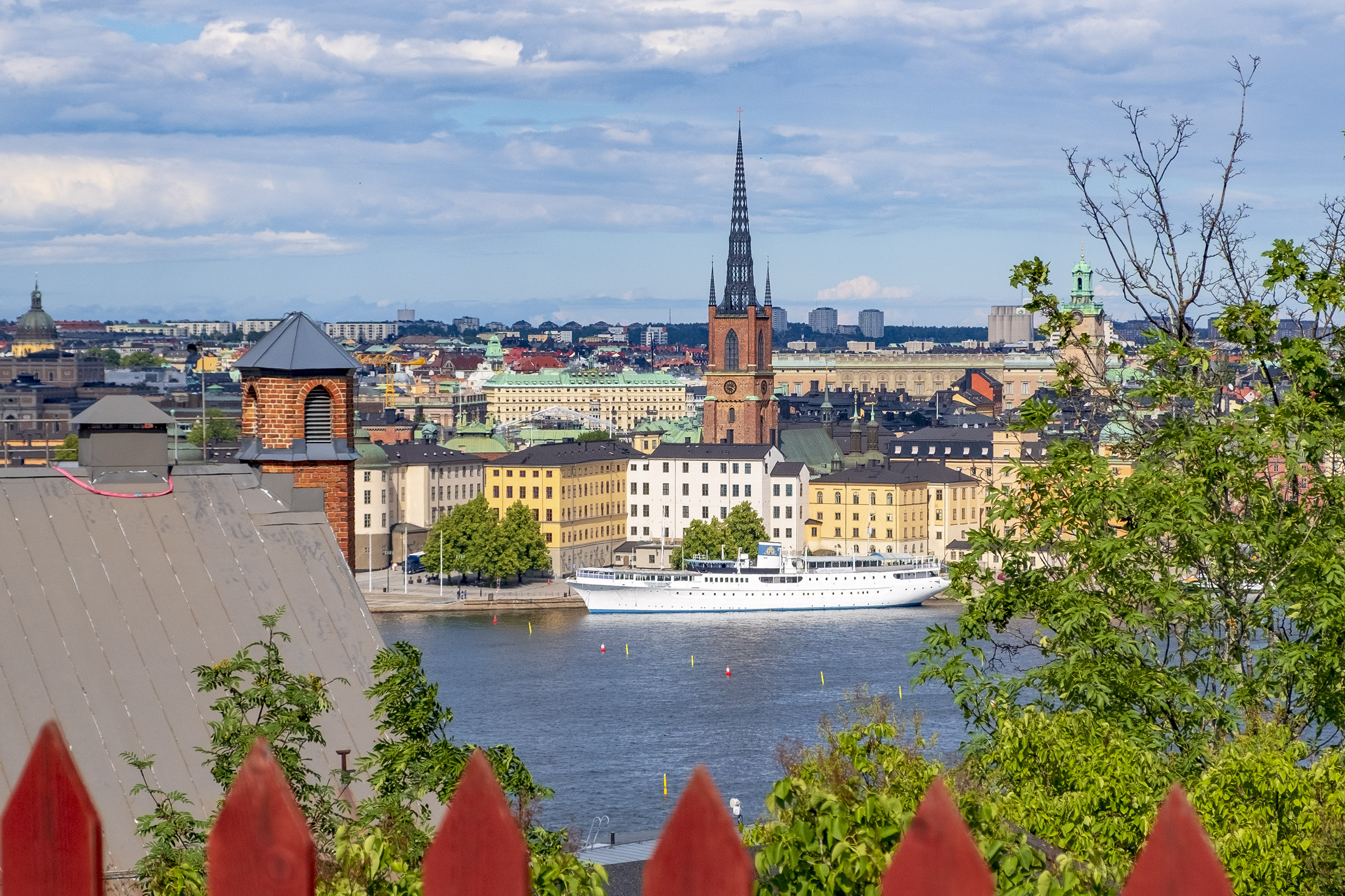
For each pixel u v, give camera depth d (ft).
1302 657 147.13
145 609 156.97
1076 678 153.38
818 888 70.49
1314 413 165.37
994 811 79.56
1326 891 120.06
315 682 134.92
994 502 175.32
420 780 132.36
